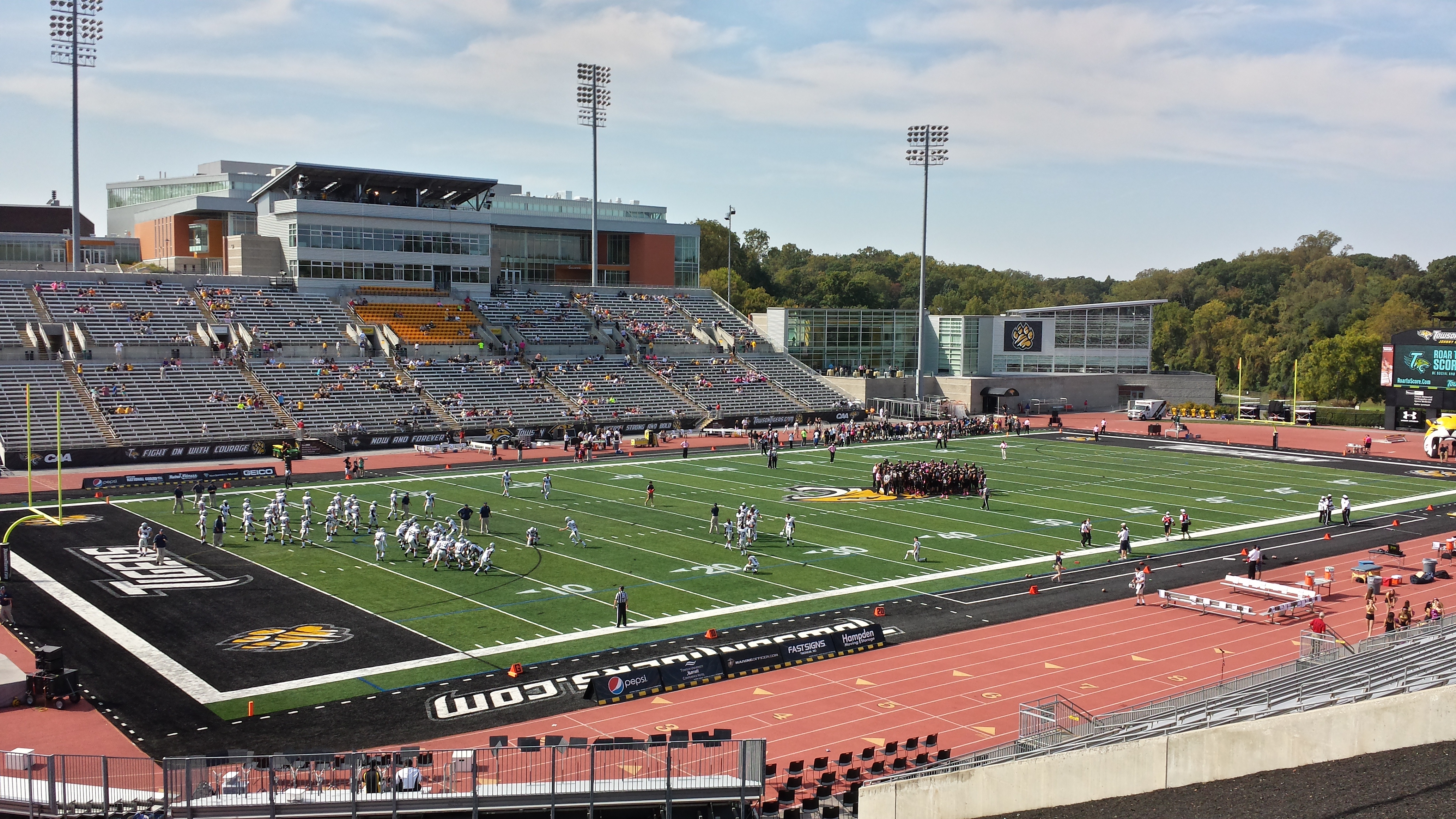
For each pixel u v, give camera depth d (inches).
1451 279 7411.4
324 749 1069.1
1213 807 790.5
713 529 2123.5
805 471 2955.2
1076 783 858.1
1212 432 4175.7
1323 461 3299.7
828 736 1129.4
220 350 3398.1
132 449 2839.6
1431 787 787.4
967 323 4817.9
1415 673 1035.9
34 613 1510.8
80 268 3459.6
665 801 920.3
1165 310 7642.7
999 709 1210.0
